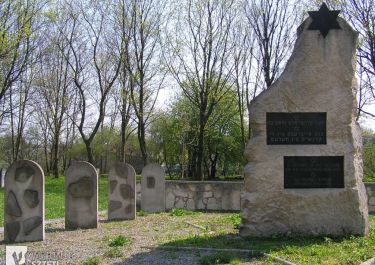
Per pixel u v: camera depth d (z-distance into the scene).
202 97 30.05
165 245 7.84
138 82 29.92
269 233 8.23
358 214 8.17
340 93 8.34
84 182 10.84
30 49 27.75
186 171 41.09
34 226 8.99
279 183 8.26
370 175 26.19
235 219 11.53
